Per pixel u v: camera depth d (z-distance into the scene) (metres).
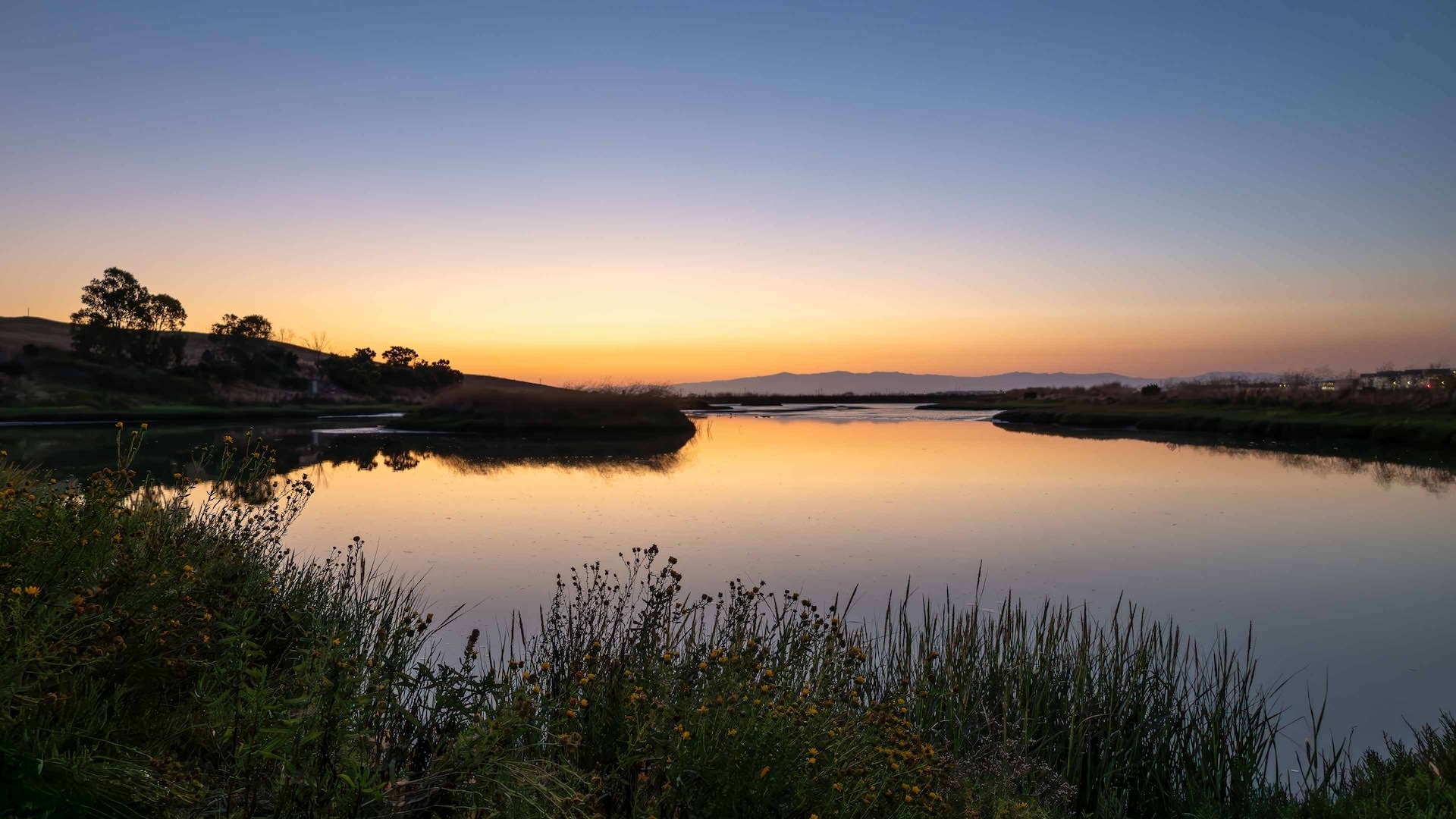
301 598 5.48
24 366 61.66
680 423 34.19
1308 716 6.27
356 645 3.68
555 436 32.47
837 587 9.43
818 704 3.87
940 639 7.32
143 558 4.07
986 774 4.52
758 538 11.95
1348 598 9.34
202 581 4.29
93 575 3.75
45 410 46.94
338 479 18.27
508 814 2.76
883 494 16.50
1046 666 6.32
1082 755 5.41
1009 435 34.69
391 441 29.73
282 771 2.72
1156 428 38.78
